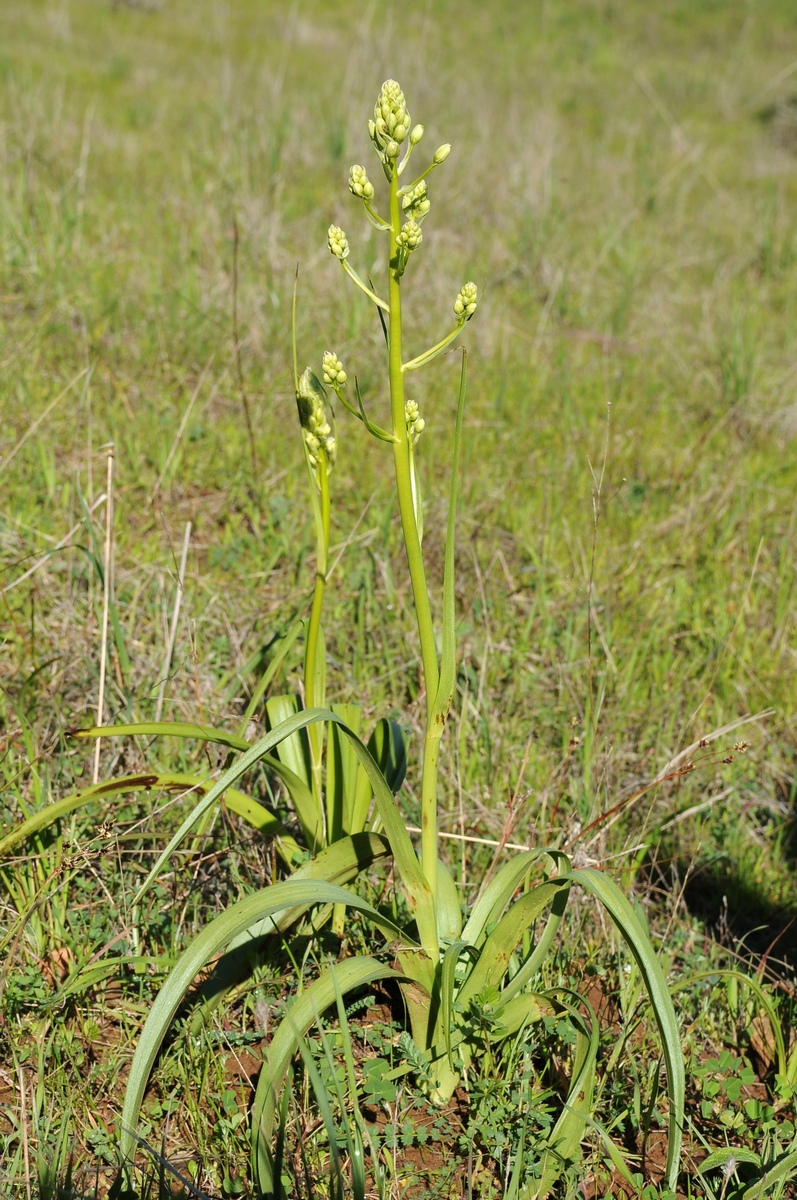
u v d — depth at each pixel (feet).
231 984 6.77
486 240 24.50
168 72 36.68
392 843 6.23
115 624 9.09
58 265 17.42
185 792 7.70
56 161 22.86
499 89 40.34
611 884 5.79
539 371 18.33
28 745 7.98
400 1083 6.80
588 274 22.38
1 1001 6.72
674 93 45.44
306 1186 5.92
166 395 15.35
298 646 10.66
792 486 16.16
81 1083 6.49
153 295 17.51
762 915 9.24
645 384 18.56
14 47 35.42
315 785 7.15
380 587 12.25
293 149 26.43
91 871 7.84
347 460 14.87
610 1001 7.75
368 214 5.64
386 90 5.47
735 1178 6.52
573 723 9.24
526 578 13.08
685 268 25.61
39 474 12.94
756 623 12.86
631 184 31.65
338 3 55.21
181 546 12.45
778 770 10.80
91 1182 6.03
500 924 6.31
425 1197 6.11
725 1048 7.76
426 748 6.29
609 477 15.65
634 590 12.94
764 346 20.58
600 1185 6.47
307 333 17.54
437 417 16.22
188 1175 6.11
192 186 23.48
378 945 7.61
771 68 51.01
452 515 5.91
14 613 10.53
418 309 19.04
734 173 35.73
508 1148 6.28
